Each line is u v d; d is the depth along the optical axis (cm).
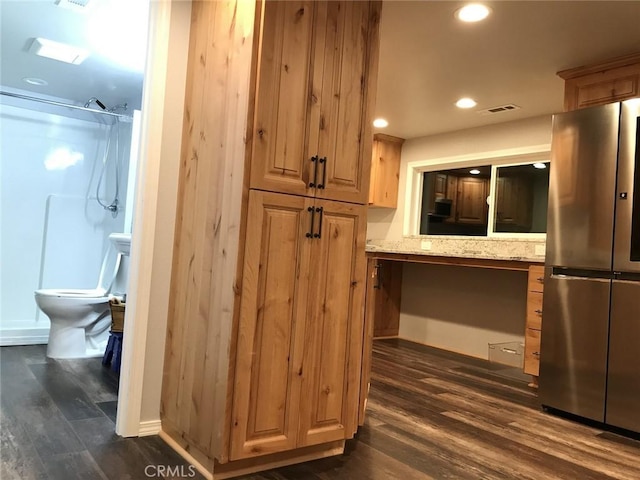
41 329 382
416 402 288
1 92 375
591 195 272
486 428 250
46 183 440
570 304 278
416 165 512
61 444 196
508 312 423
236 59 183
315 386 194
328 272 196
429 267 495
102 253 463
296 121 185
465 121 438
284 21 181
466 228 477
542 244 404
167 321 218
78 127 457
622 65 287
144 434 212
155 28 212
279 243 182
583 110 278
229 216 179
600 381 262
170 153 217
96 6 286
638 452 230
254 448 178
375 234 552
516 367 396
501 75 324
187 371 198
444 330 474
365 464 197
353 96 201
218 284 182
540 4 234
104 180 468
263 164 177
